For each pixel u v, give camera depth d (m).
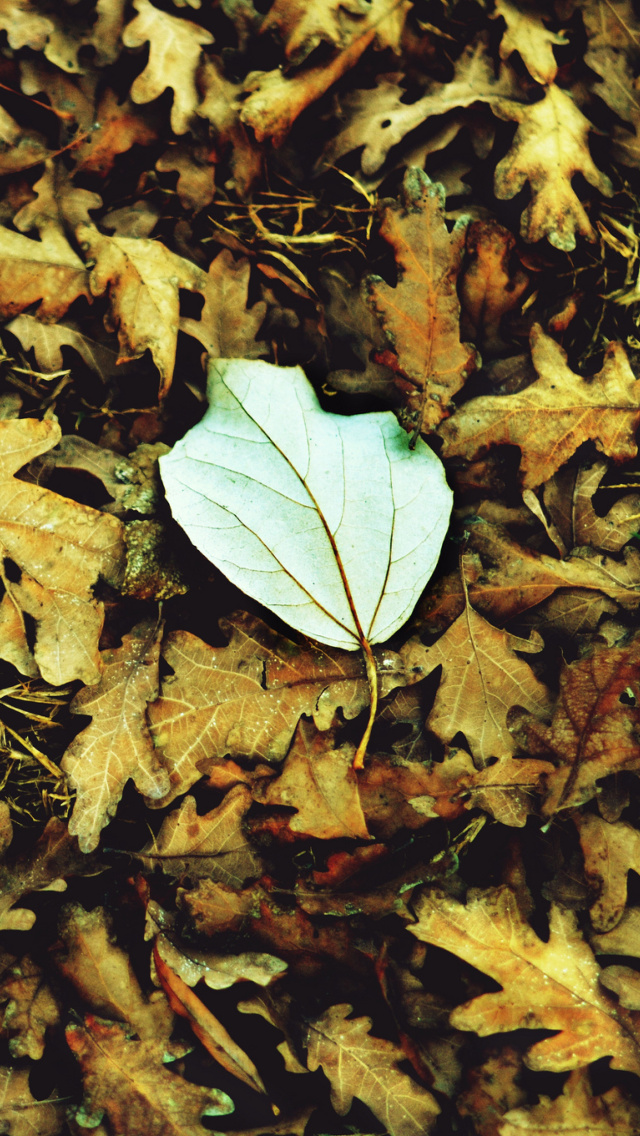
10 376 0.61
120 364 0.61
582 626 0.61
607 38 0.62
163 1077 0.59
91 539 0.60
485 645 0.60
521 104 0.62
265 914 0.60
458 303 0.60
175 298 0.60
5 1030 0.60
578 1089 0.60
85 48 0.61
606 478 0.62
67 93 0.61
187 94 0.61
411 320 0.60
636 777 0.61
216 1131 0.59
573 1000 0.60
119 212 0.61
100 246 0.61
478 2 0.62
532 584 0.61
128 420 0.61
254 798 0.60
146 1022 0.60
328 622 0.59
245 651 0.60
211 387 0.59
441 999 0.60
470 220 0.61
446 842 0.60
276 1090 0.60
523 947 0.60
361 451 0.59
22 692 0.61
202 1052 0.60
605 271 0.63
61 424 0.61
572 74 0.62
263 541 0.59
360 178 0.62
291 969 0.60
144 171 0.61
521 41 0.62
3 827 0.60
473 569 0.61
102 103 0.61
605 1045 0.60
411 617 0.60
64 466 0.60
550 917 0.60
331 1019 0.60
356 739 0.61
